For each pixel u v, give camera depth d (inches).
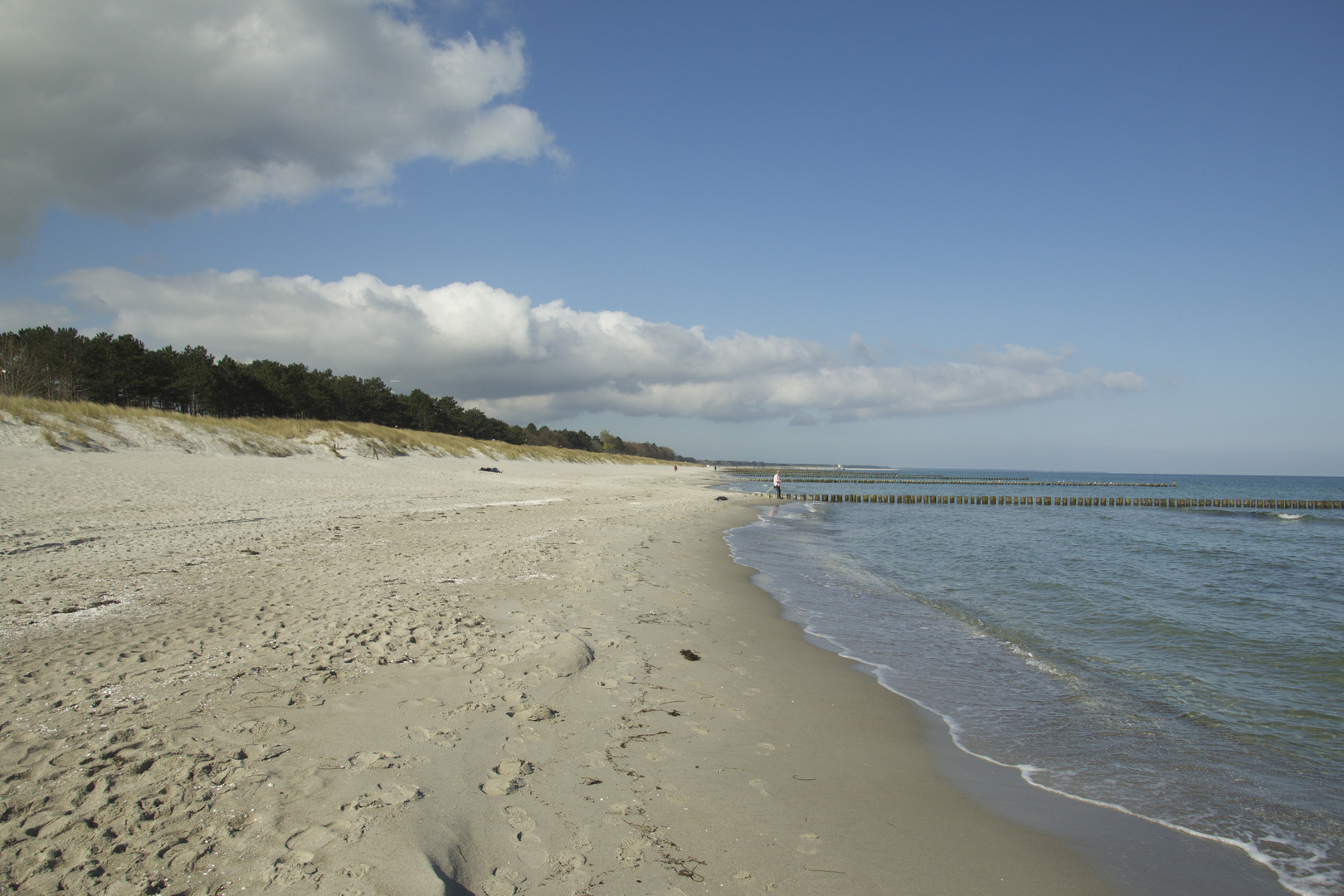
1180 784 205.2
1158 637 393.1
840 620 406.3
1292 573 676.1
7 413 924.6
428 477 1320.1
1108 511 1847.9
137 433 1060.5
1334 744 241.0
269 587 350.3
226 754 166.6
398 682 225.3
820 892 134.7
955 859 154.0
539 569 447.2
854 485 3186.5
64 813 137.3
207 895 114.7
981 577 595.5
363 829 136.6
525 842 141.8
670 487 1918.1
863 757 207.8
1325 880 155.5
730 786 178.1
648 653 289.3
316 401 2466.8
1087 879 150.3
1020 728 245.8
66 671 220.2
